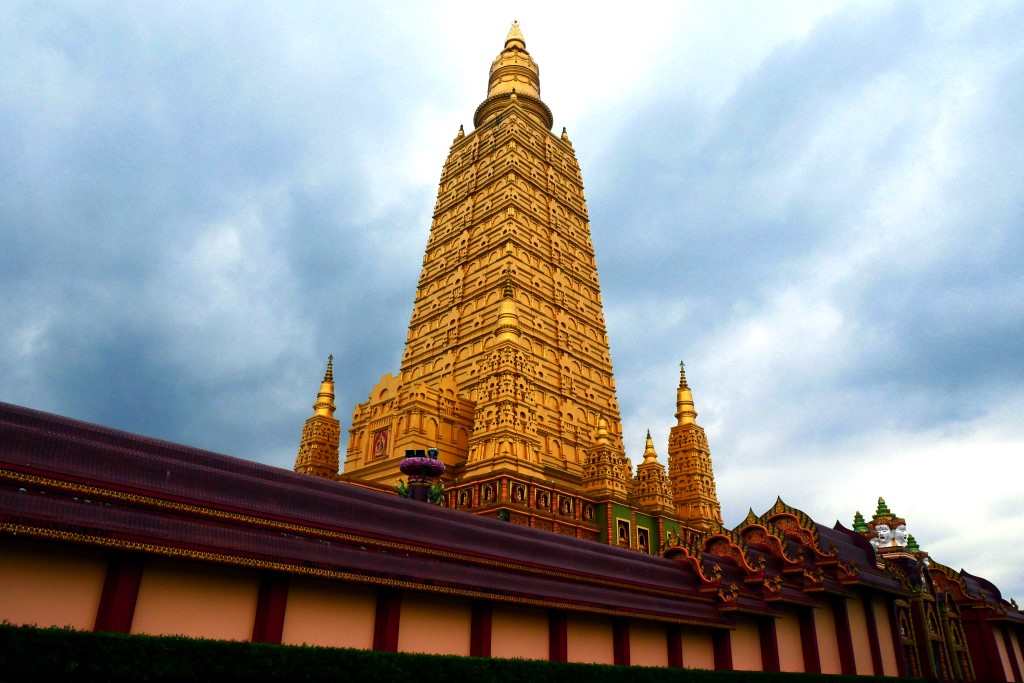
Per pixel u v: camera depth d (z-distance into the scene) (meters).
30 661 11.34
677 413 84.88
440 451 63.97
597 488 62.84
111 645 12.34
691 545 34.91
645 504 68.44
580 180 94.62
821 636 37.34
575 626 27.31
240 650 13.86
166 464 18.84
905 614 47.09
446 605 23.42
